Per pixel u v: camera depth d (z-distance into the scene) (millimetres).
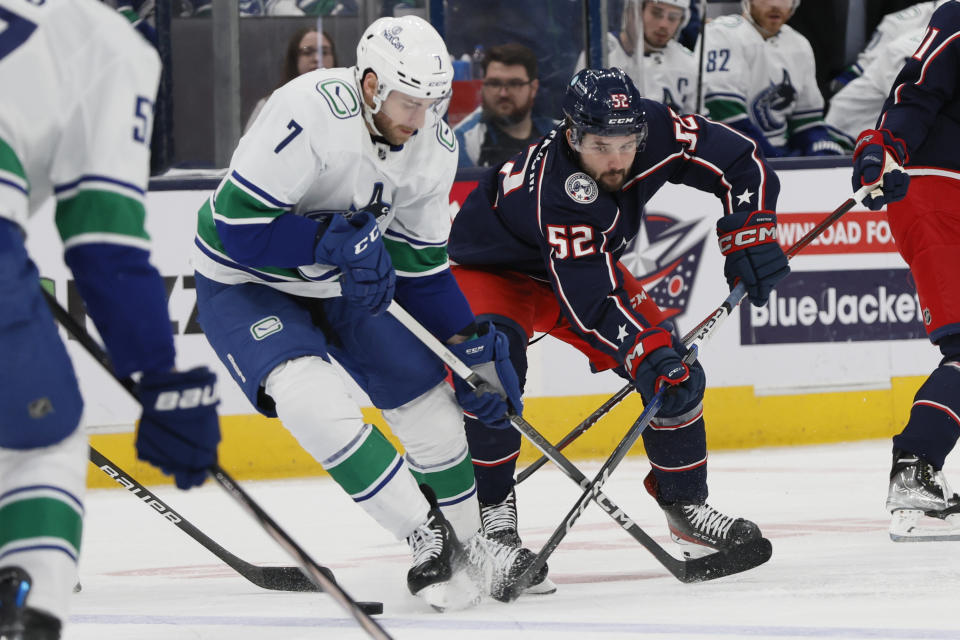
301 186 9414
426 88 9281
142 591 11695
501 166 12078
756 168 11750
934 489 12586
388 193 9938
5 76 5613
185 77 20188
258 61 20344
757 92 24453
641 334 10805
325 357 9984
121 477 11281
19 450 5746
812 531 13836
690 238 21531
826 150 24859
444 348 10219
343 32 20594
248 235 9391
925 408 12602
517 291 12039
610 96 10508
